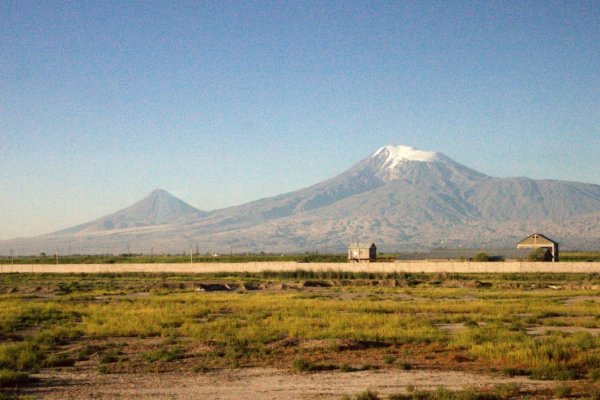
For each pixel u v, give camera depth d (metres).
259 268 130.38
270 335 37.94
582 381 24.88
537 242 150.88
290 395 23.23
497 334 36.34
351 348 33.19
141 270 138.00
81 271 141.75
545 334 38.28
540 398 22.16
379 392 23.58
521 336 35.19
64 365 29.91
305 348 33.03
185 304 61.78
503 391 22.89
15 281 117.69
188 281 108.44
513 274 113.56
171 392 23.89
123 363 29.83
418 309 54.56
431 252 177.62
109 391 24.11
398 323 42.94
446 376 26.38
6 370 26.80
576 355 28.92
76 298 72.94
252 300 66.75
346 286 98.00
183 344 36.16
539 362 27.70
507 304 59.16
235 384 25.22
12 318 50.06
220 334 38.56
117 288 93.88
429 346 33.88
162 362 30.02
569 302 62.62
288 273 120.06
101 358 30.70
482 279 104.19
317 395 23.19
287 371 27.72
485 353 30.33
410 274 115.19
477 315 49.88
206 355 31.77
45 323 47.62
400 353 31.92
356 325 42.28
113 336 40.25
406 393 23.19
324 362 29.53
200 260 197.38
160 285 94.88
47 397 23.12
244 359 30.52
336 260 176.88
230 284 95.56
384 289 87.62
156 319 47.41
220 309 56.28
